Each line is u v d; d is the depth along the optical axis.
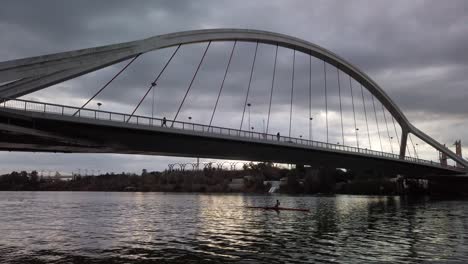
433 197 145.62
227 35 69.00
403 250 33.00
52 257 30.70
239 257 30.36
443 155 163.25
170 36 58.75
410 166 126.50
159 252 32.53
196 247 34.88
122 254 31.77
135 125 45.41
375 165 112.31
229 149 63.31
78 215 71.12
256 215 68.19
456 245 35.44
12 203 114.12
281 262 28.56
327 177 190.00
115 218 64.62
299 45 86.31
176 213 74.44
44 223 56.81
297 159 83.25
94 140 45.75
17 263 28.48
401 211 77.31
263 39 77.38
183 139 53.72
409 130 143.62
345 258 29.84
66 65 44.41
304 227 49.72
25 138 41.28
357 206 92.94
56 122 40.22
